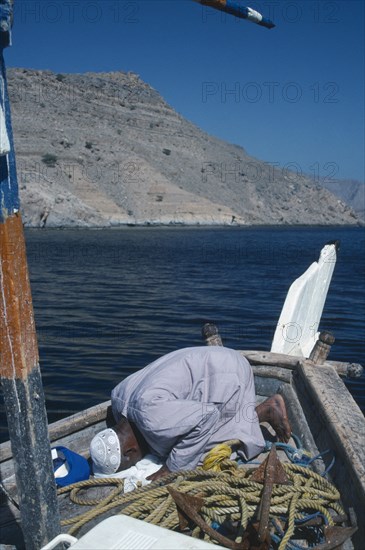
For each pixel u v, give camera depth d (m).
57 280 27.64
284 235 101.12
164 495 3.23
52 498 2.55
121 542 2.11
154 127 181.75
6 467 3.87
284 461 3.93
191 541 2.11
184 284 26.58
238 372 4.07
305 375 4.74
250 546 2.77
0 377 2.40
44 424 2.49
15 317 2.30
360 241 85.88
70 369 10.67
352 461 3.33
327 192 199.50
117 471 3.88
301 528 3.17
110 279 28.45
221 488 3.21
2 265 2.27
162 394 3.80
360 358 11.91
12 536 3.29
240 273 32.56
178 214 129.62
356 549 3.01
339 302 21.03
